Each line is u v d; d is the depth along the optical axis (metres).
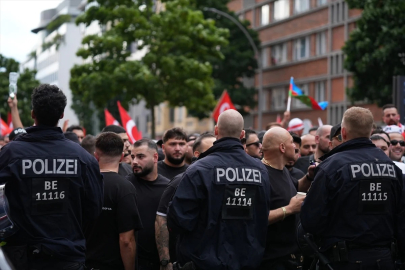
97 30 79.88
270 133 6.80
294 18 45.25
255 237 5.91
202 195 5.76
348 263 5.86
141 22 34.47
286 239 6.59
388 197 5.94
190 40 34.81
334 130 7.00
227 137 6.02
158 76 35.62
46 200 5.55
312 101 15.30
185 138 8.38
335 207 5.89
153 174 7.43
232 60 47.00
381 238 5.91
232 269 5.71
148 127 72.50
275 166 6.81
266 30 48.47
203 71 35.16
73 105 62.28
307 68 44.16
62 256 5.55
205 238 5.74
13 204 5.52
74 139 9.40
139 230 7.18
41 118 5.69
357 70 26.70
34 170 5.54
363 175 5.88
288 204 6.62
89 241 6.56
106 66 34.81
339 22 40.47
